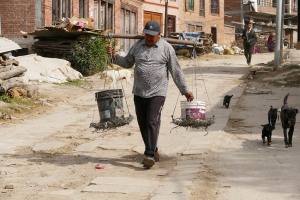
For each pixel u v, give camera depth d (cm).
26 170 740
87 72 2100
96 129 757
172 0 4216
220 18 4953
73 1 2509
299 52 3022
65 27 2077
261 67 2191
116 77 1909
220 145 884
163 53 733
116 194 604
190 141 910
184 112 737
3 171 730
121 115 750
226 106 1305
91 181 664
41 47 2186
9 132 1051
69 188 641
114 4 3092
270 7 5872
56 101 1479
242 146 871
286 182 640
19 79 1463
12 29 2231
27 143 945
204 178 666
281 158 773
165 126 1084
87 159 809
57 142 945
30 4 2211
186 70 2328
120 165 762
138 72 735
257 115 1189
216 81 1897
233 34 5134
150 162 722
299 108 1274
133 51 749
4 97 1356
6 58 1512
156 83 732
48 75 1822
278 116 1118
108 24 3039
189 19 4509
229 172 700
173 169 723
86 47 2098
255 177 669
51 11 2303
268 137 869
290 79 1805
